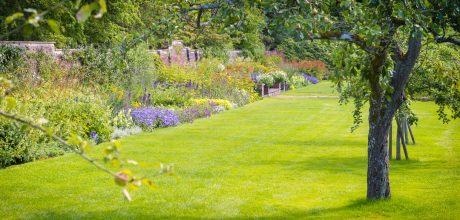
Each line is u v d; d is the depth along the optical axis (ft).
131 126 50.47
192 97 71.26
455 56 31.60
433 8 21.25
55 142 39.42
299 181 30.71
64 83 50.67
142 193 27.61
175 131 51.42
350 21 21.12
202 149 41.32
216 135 49.03
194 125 56.49
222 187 29.07
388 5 21.06
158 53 83.20
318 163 36.19
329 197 27.04
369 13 21.75
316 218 23.26
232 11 19.24
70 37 77.46
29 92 42.98
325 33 21.25
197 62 89.81
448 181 30.19
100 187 28.84
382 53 21.98
